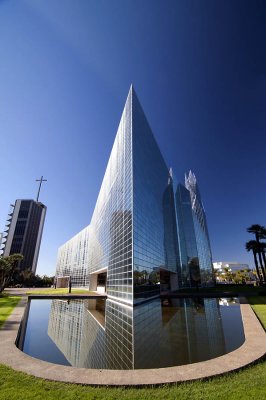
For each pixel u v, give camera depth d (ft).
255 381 15.47
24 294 117.08
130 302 76.95
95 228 203.41
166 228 173.06
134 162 97.55
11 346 24.06
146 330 38.75
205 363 18.84
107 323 46.98
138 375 16.58
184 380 15.62
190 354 24.79
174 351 26.03
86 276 215.51
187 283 234.38
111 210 133.59
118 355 25.30
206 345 28.17
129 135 104.47
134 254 82.43
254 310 50.80
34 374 16.70
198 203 332.39
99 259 163.22
